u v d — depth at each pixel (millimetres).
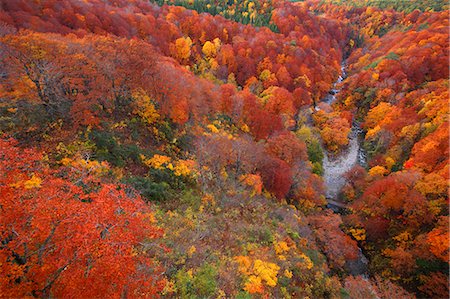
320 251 34031
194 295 16359
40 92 25719
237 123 53562
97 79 28922
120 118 31328
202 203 27484
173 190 27125
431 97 63562
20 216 10734
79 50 29297
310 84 87938
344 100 87250
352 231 41438
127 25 72125
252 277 20188
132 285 11727
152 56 33875
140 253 17250
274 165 39625
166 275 17172
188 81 43531
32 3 57469
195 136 37938
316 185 46031
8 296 9609
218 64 80312
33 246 10906
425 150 48688
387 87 77688
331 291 25906
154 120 33938
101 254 10484
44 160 21875
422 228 38312
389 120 65125
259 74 84375
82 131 25906
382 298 31203
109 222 11320
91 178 16516
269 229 28281
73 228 10711
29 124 24250
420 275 33875
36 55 25359
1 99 24422
